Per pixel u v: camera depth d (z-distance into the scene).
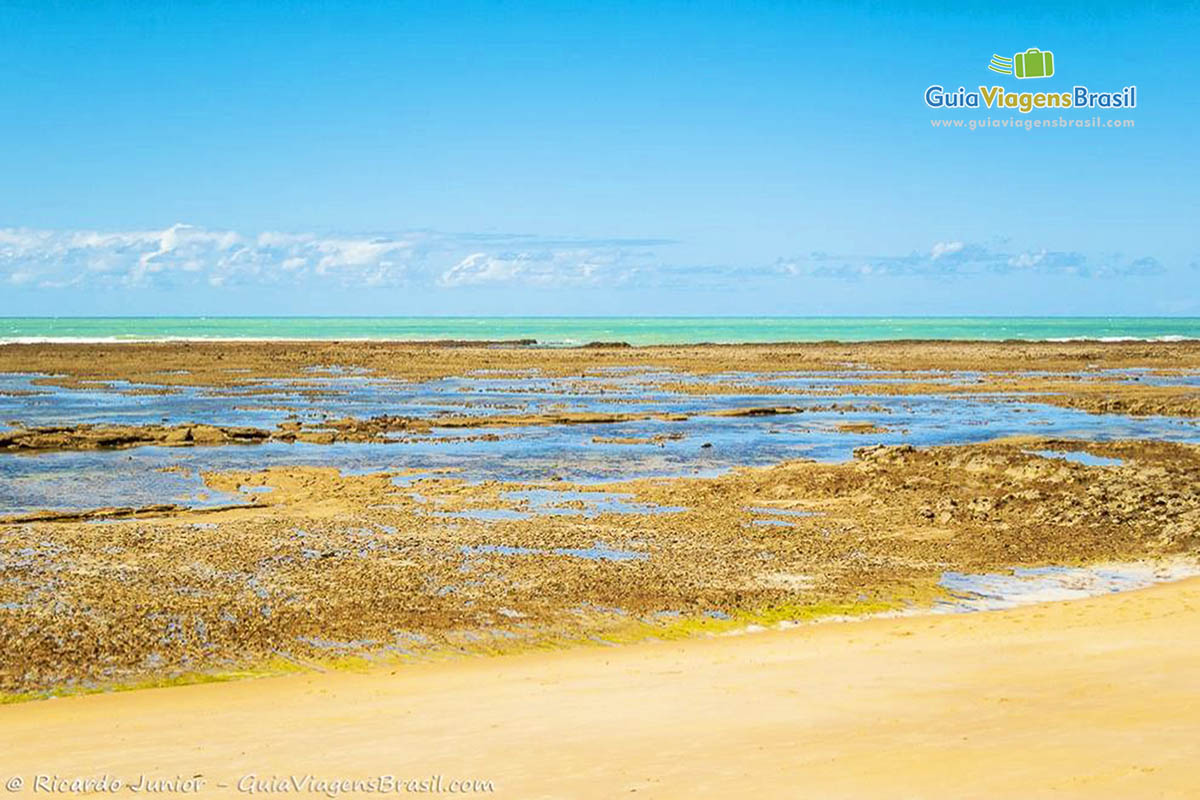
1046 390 63.91
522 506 27.66
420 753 11.16
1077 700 11.89
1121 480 29.50
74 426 43.31
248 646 16.59
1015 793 8.45
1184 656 13.96
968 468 31.62
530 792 9.48
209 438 40.94
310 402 57.22
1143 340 128.38
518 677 15.05
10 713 13.74
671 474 33.50
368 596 19.12
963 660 14.64
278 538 23.53
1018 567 21.83
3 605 18.20
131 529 24.38
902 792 8.73
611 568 21.20
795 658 15.46
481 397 60.66
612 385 69.06
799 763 9.88
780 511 27.16
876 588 20.22
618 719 12.25
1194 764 8.82
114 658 15.96
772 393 63.25
